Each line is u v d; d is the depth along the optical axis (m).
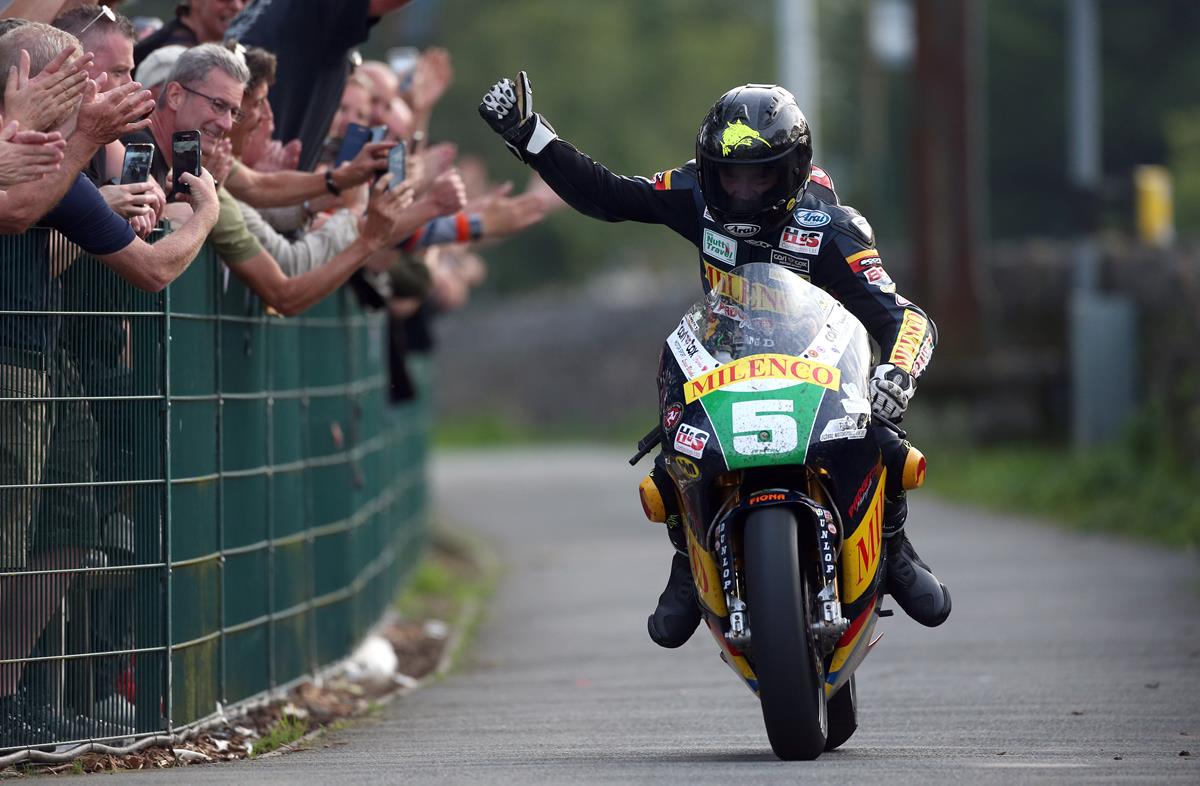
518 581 53.97
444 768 22.08
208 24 30.81
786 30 99.38
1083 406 84.38
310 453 32.66
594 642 39.91
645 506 22.27
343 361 35.47
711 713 28.34
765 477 21.23
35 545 23.39
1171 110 185.88
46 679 23.50
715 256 22.42
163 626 24.81
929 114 94.62
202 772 22.39
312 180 28.45
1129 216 120.94
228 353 27.77
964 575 47.75
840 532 20.86
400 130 35.53
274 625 30.09
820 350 20.97
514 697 31.91
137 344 24.55
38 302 23.34
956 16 94.06
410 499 51.03
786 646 20.06
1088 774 20.53
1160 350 78.19
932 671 32.00
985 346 95.31
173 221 25.62
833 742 23.77
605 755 23.48
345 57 31.73
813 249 22.05
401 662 37.94
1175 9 187.50
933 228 95.00
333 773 21.84
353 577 36.06
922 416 94.19
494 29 198.62
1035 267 101.69
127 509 24.41
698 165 21.48
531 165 23.06
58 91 21.94
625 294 174.88
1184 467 66.06
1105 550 53.47
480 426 153.62
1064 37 191.25
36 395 23.33
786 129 20.97
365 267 32.81
